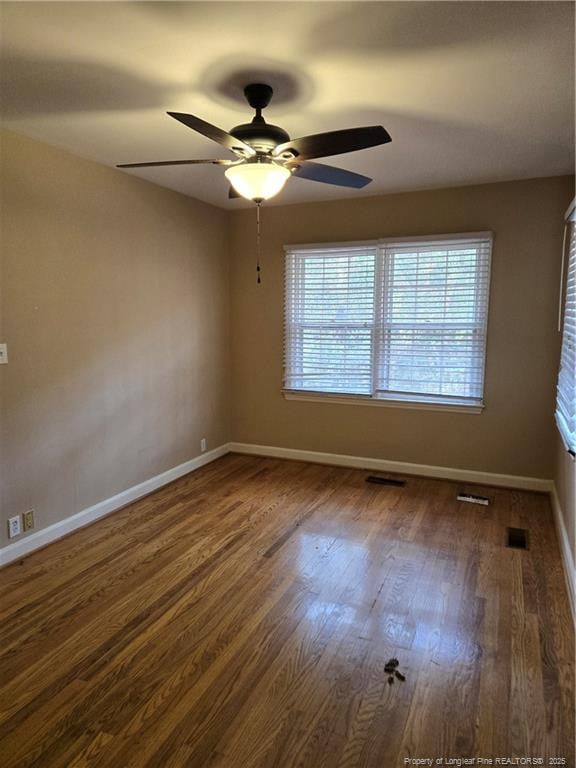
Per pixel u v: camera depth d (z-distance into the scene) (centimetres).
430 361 411
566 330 312
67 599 243
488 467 404
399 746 161
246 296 475
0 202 263
